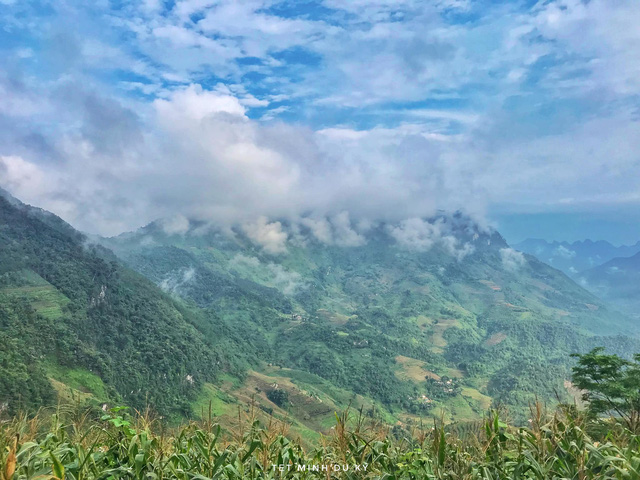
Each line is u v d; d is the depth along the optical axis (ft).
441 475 19.56
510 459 21.53
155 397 404.98
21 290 472.85
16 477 15.49
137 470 18.13
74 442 19.89
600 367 88.48
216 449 20.61
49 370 341.62
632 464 17.44
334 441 22.18
